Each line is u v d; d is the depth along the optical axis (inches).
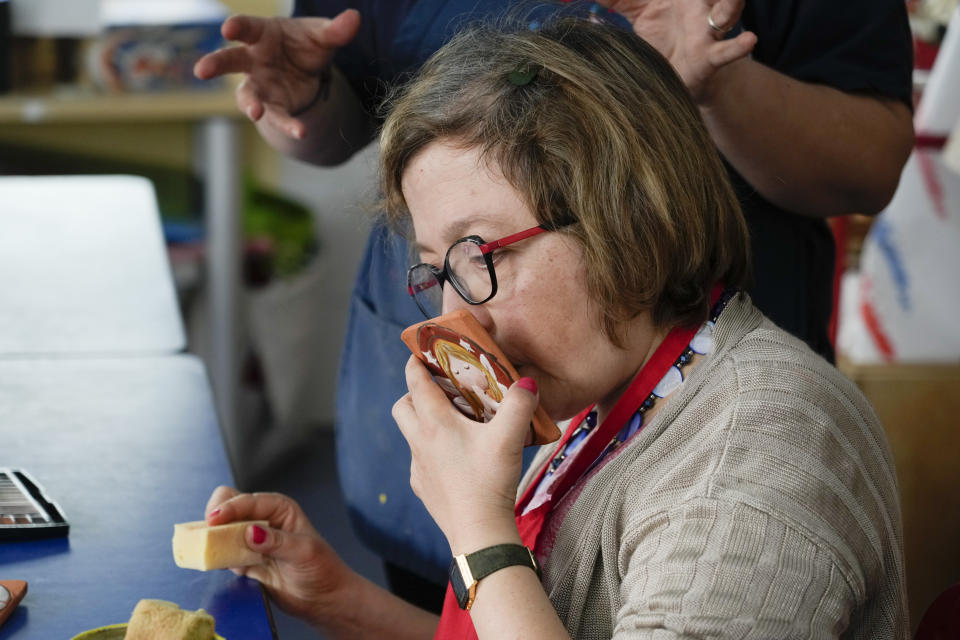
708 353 36.4
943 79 79.7
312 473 135.8
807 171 50.1
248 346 138.9
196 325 135.9
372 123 63.5
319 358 149.7
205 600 38.7
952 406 82.1
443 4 57.9
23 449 51.1
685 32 42.9
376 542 65.8
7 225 88.9
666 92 36.8
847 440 33.7
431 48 58.6
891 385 82.2
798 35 52.1
